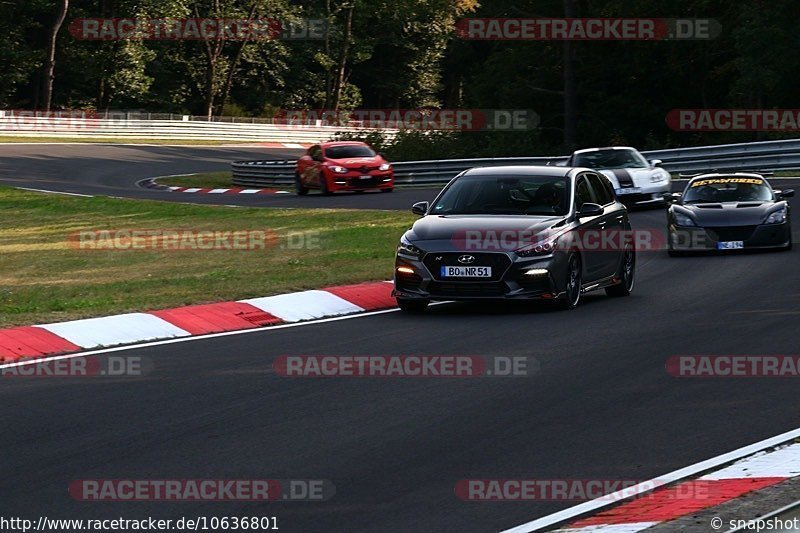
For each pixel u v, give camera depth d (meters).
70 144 173.75
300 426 22.94
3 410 24.56
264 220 75.75
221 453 20.89
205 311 38.22
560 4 156.38
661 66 149.12
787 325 34.31
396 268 39.12
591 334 33.78
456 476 19.17
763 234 55.53
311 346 32.38
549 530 16.30
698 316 36.97
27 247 64.44
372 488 18.56
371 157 102.50
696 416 23.23
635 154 82.19
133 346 32.62
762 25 126.75
